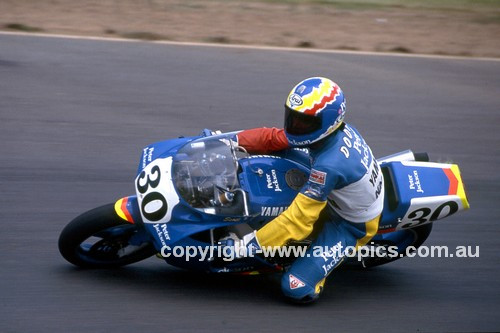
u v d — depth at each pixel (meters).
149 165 13.83
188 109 24.73
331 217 14.28
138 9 40.00
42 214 17.00
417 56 34.12
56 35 32.06
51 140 21.30
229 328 13.02
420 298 14.94
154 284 14.31
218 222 13.34
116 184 18.98
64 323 12.70
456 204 14.69
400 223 14.61
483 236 18.00
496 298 15.18
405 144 23.52
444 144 23.83
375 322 13.80
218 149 14.01
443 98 28.30
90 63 28.58
